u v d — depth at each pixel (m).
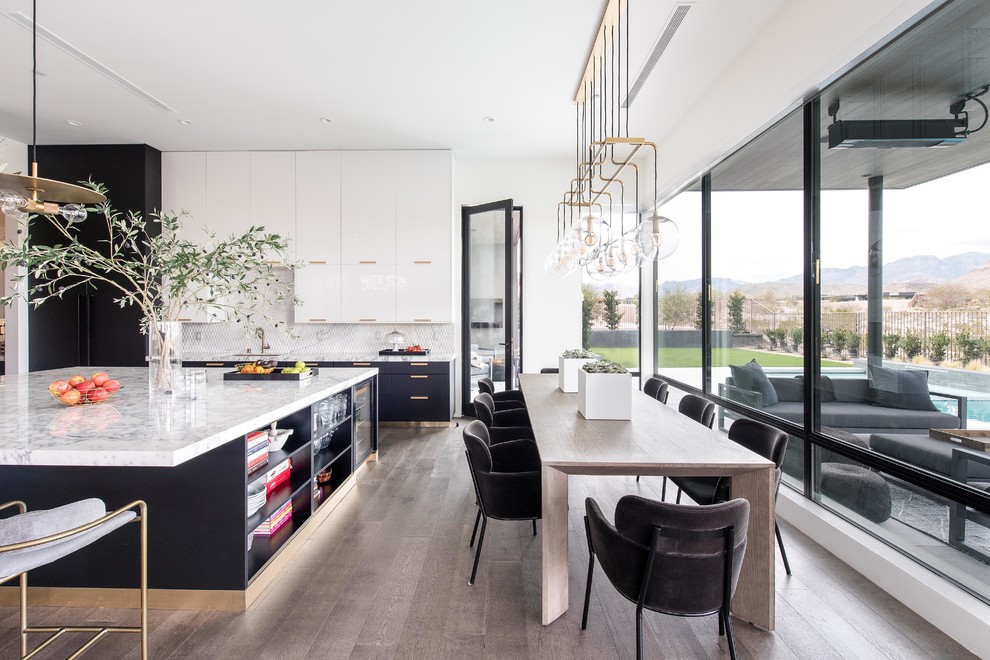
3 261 2.39
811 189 2.85
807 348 2.90
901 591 2.12
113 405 2.39
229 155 5.50
